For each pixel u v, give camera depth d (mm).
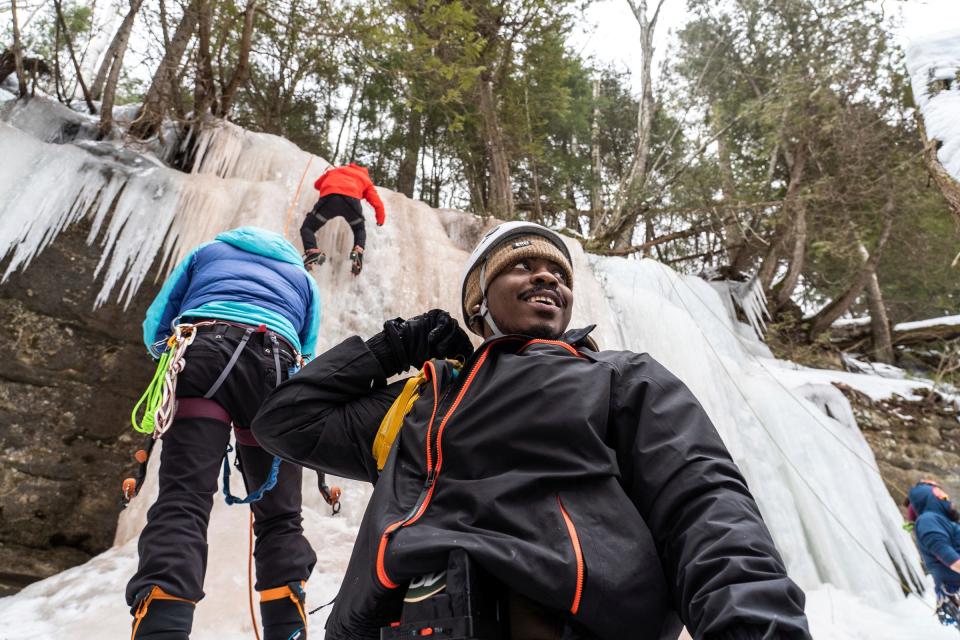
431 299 6566
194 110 7297
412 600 948
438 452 1105
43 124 6891
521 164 14961
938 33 7789
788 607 776
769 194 12672
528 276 1359
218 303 2314
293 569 2148
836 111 11312
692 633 836
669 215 13172
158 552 1854
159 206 5719
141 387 5176
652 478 1010
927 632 5250
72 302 5148
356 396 1434
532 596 903
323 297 5910
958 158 6426
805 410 8008
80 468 4754
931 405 9562
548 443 1053
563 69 11914
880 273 14453
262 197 6031
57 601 3223
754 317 11961
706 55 14383
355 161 15930
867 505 7316
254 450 2230
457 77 10164
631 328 8234
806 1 12312
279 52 9961
